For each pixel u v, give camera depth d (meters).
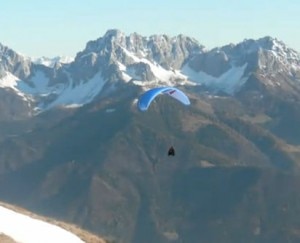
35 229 111.62
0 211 117.44
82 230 122.31
